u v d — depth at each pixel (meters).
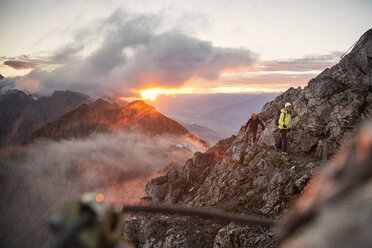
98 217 1.45
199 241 14.36
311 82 19.00
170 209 3.49
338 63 18.25
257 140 21.78
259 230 11.92
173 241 15.02
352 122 14.13
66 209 1.54
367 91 15.21
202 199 21.38
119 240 1.59
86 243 1.36
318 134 16.23
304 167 15.03
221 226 14.61
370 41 16.19
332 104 16.09
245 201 15.52
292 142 17.55
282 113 16.56
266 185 16.03
